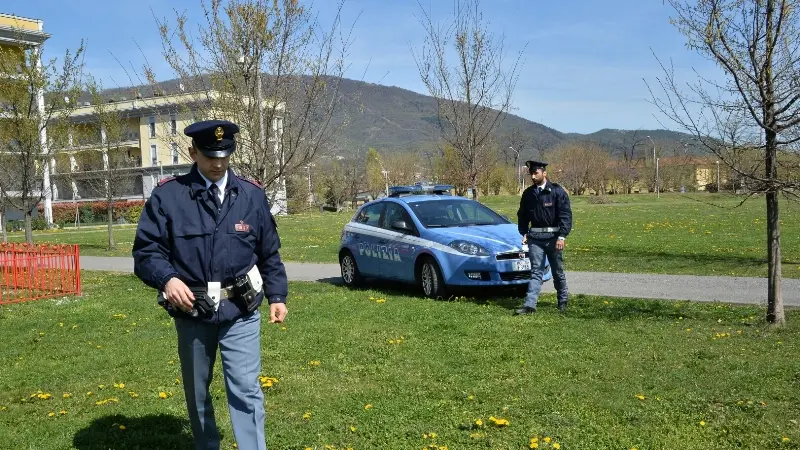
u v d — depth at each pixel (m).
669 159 69.31
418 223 11.22
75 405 5.86
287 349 7.42
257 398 4.15
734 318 8.34
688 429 4.79
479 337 7.66
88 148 25.09
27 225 17.81
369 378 6.29
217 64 10.67
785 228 22.14
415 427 4.99
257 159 10.67
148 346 7.88
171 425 5.25
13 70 17.25
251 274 4.14
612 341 7.26
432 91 17.92
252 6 10.52
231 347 4.10
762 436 4.63
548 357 6.71
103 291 13.09
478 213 11.83
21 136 17.22
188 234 4.02
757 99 7.00
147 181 55.94
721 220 27.16
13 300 11.89
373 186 72.50
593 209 40.56
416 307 9.66
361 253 12.20
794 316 8.27
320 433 4.96
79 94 18.84
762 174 7.23
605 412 5.18
